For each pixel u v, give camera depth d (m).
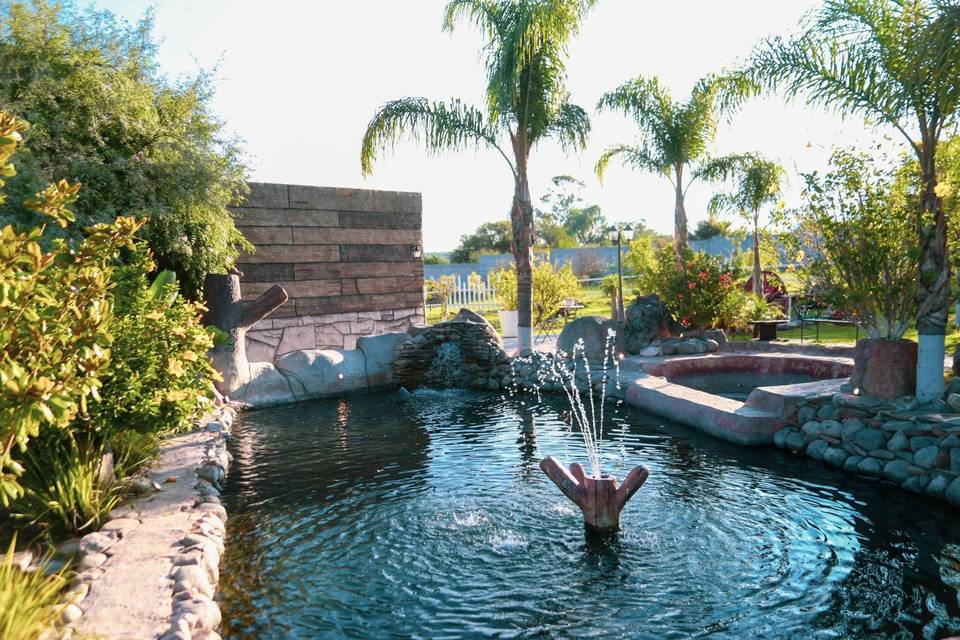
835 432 6.58
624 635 3.48
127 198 8.57
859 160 6.84
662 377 10.08
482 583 4.10
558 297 17.30
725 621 3.60
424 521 5.11
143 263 5.73
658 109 16.00
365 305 12.85
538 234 49.53
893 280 6.66
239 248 11.13
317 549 4.63
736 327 14.14
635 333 12.05
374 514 5.28
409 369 11.30
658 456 6.85
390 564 4.38
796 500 5.48
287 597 3.94
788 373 9.93
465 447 7.30
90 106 8.20
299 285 11.94
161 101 9.28
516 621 3.64
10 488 2.78
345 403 9.95
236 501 5.63
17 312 2.96
